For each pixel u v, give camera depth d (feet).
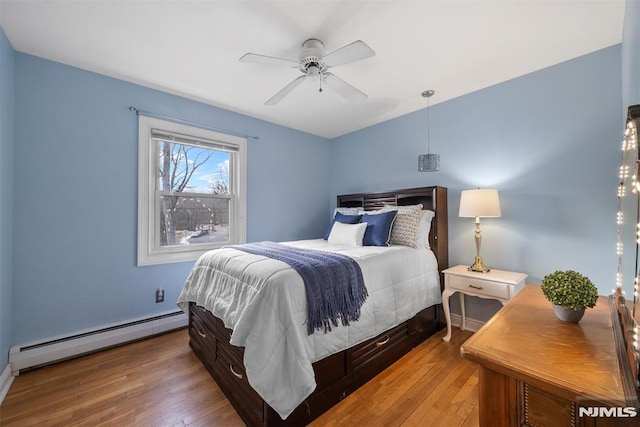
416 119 10.17
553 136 7.09
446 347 7.39
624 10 5.14
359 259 6.22
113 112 7.73
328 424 4.68
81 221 7.25
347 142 12.94
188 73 7.56
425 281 7.75
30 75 6.58
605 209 6.35
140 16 5.37
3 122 5.81
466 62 7.00
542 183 7.25
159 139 8.52
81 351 6.96
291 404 4.12
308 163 12.82
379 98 9.11
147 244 8.29
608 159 6.31
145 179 8.25
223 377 5.56
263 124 11.15
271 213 11.41
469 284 7.20
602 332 3.12
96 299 7.47
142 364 6.60
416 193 9.41
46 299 6.77
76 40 6.12
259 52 6.58
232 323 4.87
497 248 8.07
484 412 2.70
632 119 2.50
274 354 4.23
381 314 6.14
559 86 7.00
